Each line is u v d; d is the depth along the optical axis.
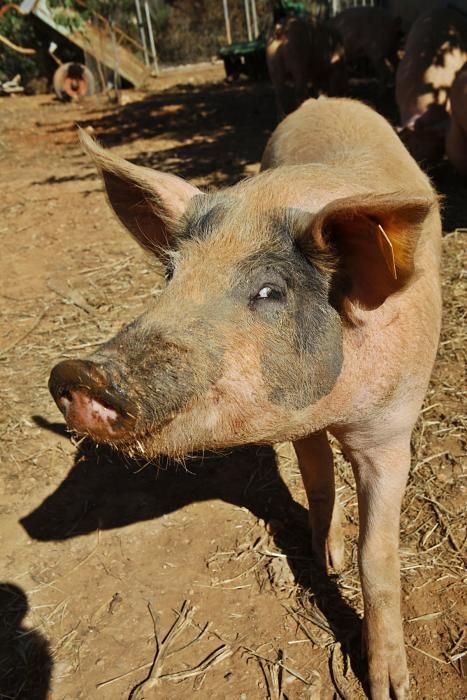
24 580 1.31
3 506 1.48
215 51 9.77
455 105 2.79
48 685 1.13
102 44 6.99
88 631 1.21
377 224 0.80
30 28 7.12
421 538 1.30
